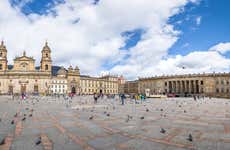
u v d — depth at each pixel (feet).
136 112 63.41
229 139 27.32
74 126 37.35
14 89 391.86
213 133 31.01
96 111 66.95
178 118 48.37
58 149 23.15
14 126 37.27
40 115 54.65
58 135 29.99
